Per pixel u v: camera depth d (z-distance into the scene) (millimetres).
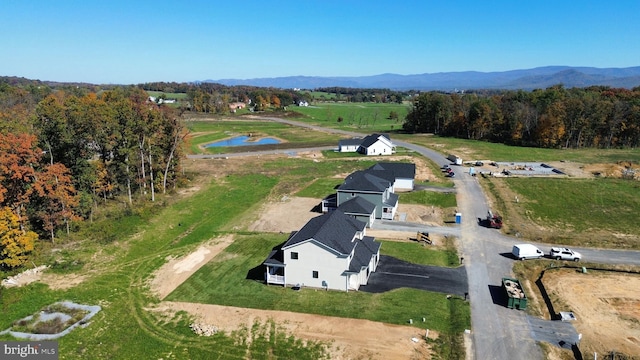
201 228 54375
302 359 28312
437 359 27875
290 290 37625
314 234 37594
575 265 41625
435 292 36625
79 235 47844
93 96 79125
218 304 35750
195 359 28734
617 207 59500
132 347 30203
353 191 55750
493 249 45844
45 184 43656
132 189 65000
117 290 38656
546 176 76562
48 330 32469
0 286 37375
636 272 40219
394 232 51000
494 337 30125
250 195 68562
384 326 31656
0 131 43438
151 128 62000
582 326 31547
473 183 72750
